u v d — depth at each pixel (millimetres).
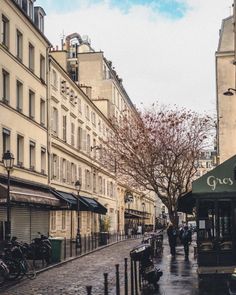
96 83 66188
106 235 41219
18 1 33062
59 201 34812
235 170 15562
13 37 30562
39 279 18000
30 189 31734
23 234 30328
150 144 36938
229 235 15602
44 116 36969
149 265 14883
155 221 102125
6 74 29594
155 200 114562
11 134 29656
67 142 43688
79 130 49125
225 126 33812
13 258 17625
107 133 61719
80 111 49125
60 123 41594
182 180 36781
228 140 33625
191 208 20844
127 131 39938
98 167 56156
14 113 30328
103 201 59781
